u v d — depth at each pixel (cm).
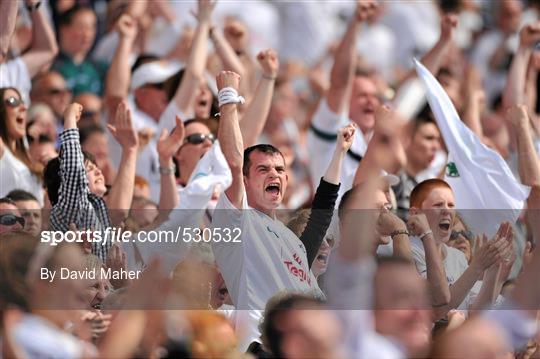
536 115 3825
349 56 3422
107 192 2822
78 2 4131
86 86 3894
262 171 2473
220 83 2483
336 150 2558
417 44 5034
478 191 2789
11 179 2819
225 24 3950
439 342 2017
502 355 2119
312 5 4784
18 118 2853
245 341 2348
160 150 2762
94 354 2070
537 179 2800
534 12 5084
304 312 2006
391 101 3578
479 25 5181
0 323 2045
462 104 3925
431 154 3256
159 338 2097
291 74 4450
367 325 2031
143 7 3756
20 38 3569
